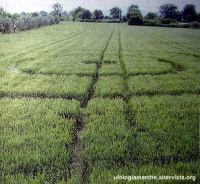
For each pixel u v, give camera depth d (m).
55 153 4.00
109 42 20.73
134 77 9.18
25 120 5.22
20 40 20.45
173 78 9.05
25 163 3.72
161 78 9.03
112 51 15.58
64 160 3.83
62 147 4.18
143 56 14.07
